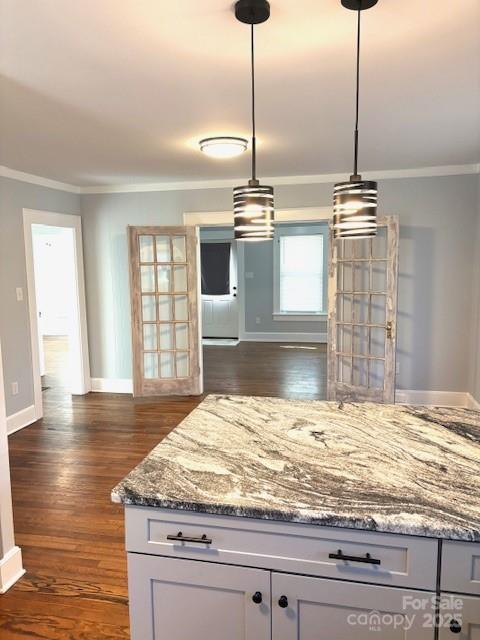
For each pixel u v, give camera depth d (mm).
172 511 1529
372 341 5160
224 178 5246
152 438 4414
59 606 2281
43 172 4770
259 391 5992
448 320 5027
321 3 1688
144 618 1614
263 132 3379
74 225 5645
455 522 1346
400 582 1409
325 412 2283
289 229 9352
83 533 2875
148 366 5805
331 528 1429
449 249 4938
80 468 3779
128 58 2131
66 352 8719
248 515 1436
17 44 1982
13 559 2453
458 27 1883
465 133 3473
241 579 1517
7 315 4582
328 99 2717
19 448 4199
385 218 4703
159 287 5711
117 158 4160
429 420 2158
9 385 4613
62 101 2680
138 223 5656
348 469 1664
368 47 2057
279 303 9602
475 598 1369
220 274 9953
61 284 10289
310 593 1477
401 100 2744
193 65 2217
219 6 1699
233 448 1852
